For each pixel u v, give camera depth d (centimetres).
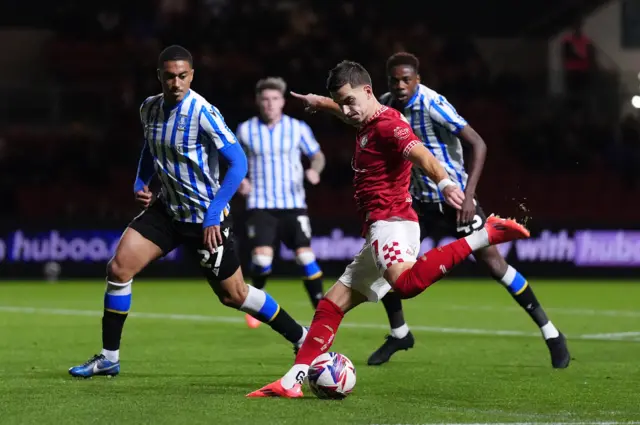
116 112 6875
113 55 7375
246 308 2133
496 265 2369
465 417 1611
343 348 2781
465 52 7494
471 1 7988
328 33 7412
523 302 2386
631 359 2544
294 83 7131
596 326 3503
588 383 2078
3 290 5188
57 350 2688
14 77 7412
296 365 1847
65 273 5891
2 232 5853
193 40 7350
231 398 1809
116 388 1950
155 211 2084
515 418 1603
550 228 6109
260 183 3341
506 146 7019
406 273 1725
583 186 6869
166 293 5003
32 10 7594
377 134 1783
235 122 6744
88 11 7506
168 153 2000
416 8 8062
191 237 2075
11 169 6619
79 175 6669
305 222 3347
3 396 1830
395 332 2420
